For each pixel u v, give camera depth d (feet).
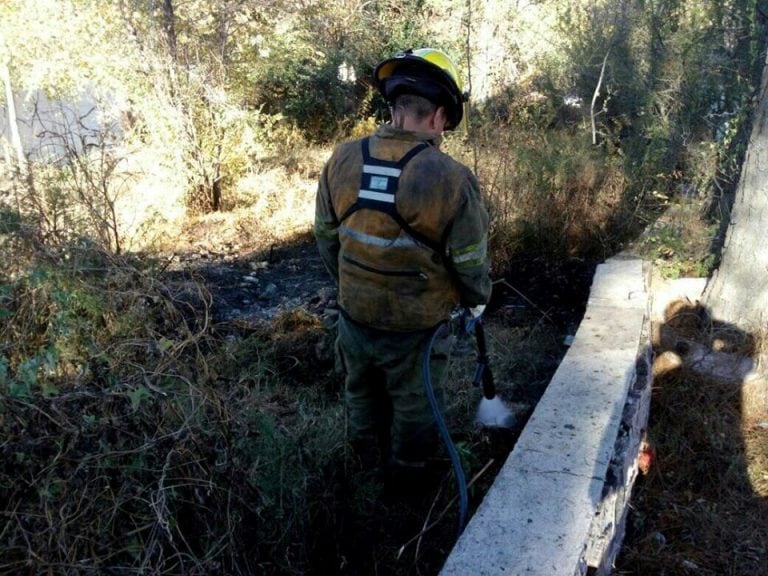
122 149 22.50
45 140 14.47
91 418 6.68
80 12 25.86
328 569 9.24
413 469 9.82
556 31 29.71
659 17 23.35
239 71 29.78
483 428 11.59
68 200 12.50
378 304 8.82
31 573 6.13
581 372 10.44
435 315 8.95
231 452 7.72
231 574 7.39
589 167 20.17
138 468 6.72
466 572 6.68
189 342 8.16
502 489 7.84
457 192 8.33
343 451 10.25
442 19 45.57
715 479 11.15
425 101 8.47
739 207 13.39
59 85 26.50
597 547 7.84
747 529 10.15
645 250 16.12
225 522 7.49
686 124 21.02
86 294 8.40
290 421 11.12
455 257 8.62
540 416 9.30
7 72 29.40
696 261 15.98
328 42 43.21
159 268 13.50
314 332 14.97
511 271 18.56
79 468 6.39
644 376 11.09
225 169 26.61
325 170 9.12
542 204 19.11
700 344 13.60
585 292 17.30
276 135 32.94
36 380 7.00
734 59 20.95
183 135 25.27
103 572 6.39
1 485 6.32
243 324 15.96
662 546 9.90
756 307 13.24
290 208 25.29
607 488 8.48
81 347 7.91
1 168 12.00
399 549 9.55
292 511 8.77
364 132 40.45
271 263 21.29
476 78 32.17
